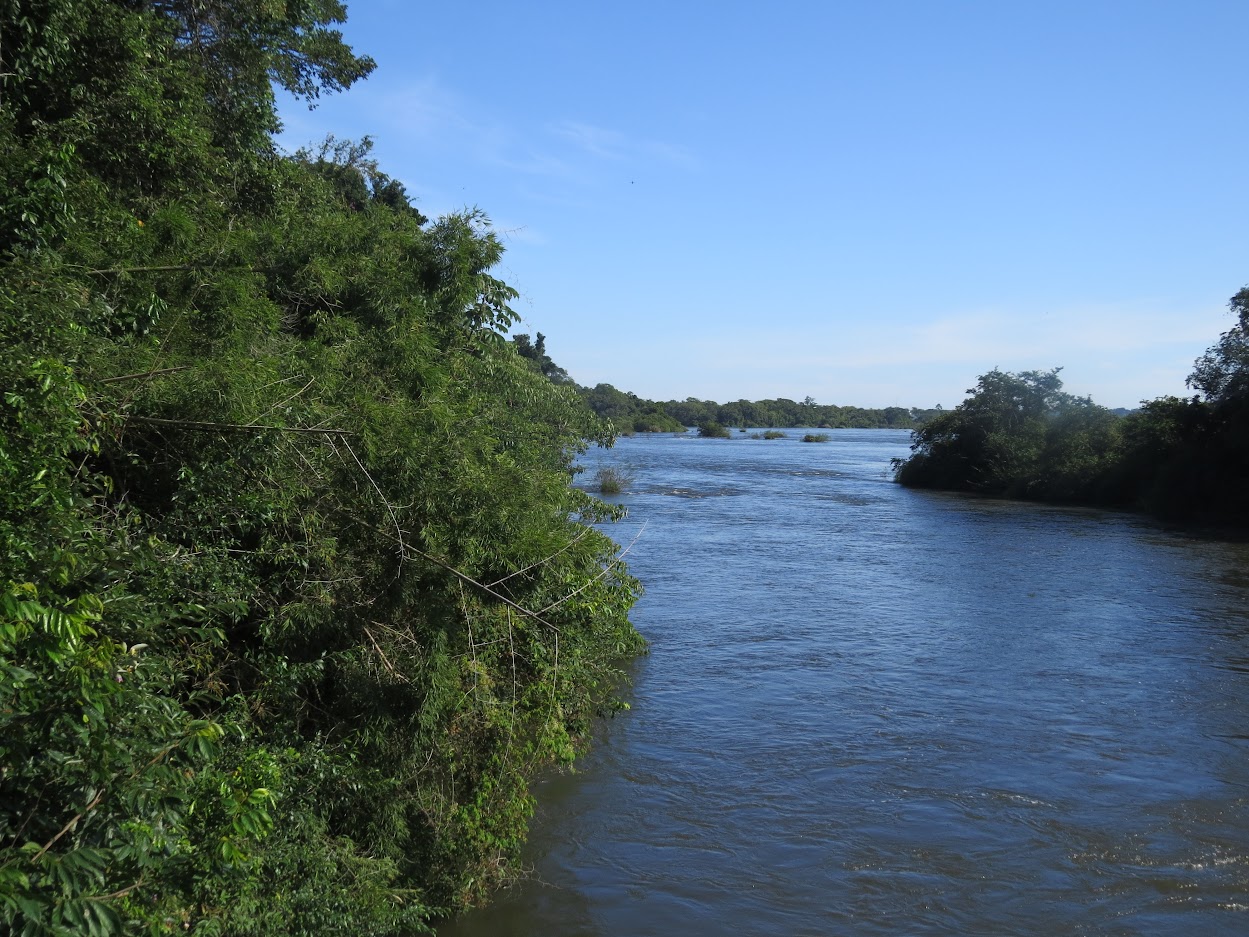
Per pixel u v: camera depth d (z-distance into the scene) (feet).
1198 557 87.20
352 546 24.77
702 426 445.37
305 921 18.58
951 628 56.70
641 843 28.53
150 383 21.47
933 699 42.73
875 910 24.90
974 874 26.86
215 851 14.58
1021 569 79.46
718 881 26.32
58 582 14.40
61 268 22.53
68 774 12.69
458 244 39.24
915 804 31.48
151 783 13.43
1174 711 41.22
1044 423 158.71
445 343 39.09
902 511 131.13
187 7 45.83
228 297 28.40
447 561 24.89
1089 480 145.48
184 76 38.40
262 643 23.29
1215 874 26.99
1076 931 24.00
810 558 84.64
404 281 36.19
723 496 149.38
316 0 59.47
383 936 20.98
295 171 48.75
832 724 39.19
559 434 46.39
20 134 30.27
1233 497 121.49
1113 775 34.06
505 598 24.62
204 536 22.02
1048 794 32.35
